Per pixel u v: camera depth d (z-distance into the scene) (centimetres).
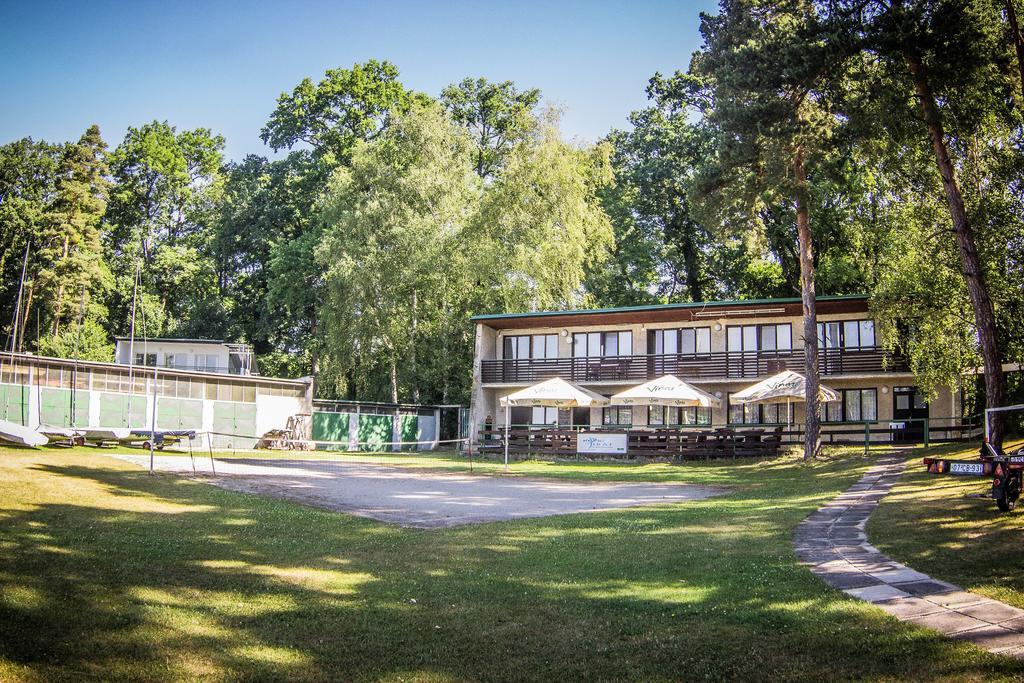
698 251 5600
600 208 5059
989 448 1630
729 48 2761
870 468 2434
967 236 2228
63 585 941
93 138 6397
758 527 1475
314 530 1438
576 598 995
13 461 1978
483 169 5784
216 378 3844
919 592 935
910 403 3659
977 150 2550
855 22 2331
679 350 4138
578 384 4244
